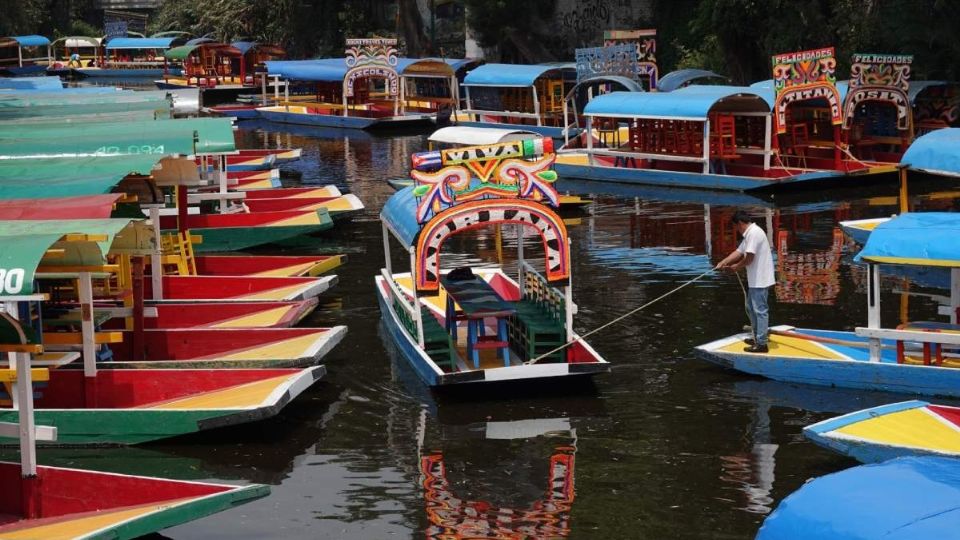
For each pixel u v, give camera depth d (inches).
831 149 1208.2
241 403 500.7
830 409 520.7
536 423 513.7
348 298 740.7
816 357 558.6
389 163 1395.2
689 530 406.3
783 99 1118.4
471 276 637.9
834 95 1123.9
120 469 471.2
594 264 820.0
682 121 1189.1
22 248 418.3
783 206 1037.8
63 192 595.8
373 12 2516.0
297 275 757.3
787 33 1537.9
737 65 1669.5
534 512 424.5
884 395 533.3
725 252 850.8
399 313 625.9
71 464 475.8
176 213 849.5
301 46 2551.7
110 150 672.4
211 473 466.9
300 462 476.4
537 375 532.1
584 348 552.7
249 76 2370.8
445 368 567.8
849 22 1454.2
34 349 401.1
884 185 1141.7
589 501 433.1
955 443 430.9
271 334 589.9
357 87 1916.8
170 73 2556.6
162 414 487.8
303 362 547.5
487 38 2126.0
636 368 586.6
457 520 419.2
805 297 716.7
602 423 512.1
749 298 576.1
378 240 928.9
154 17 3344.0
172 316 648.4
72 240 466.6
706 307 697.0
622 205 1064.8
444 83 1873.8
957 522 269.4
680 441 489.4
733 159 1181.7
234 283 710.5
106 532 364.8
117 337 540.1
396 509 430.0
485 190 549.0
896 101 1156.5
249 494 397.1
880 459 429.4
